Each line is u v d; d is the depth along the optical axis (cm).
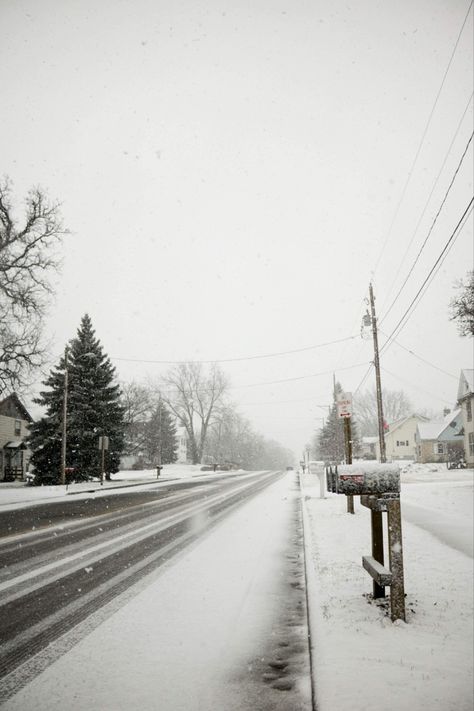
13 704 328
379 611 484
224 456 9431
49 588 602
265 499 1814
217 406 6738
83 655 405
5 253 2752
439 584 592
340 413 1443
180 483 2992
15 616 500
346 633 427
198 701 333
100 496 2048
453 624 452
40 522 1217
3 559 772
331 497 1761
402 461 6694
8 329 2728
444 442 6056
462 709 307
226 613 509
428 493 1830
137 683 358
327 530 976
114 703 330
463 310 1961
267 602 546
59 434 3116
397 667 362
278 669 383
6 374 2662
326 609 489
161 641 435
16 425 4488
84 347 3462
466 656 382
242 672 377
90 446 3186
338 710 305
